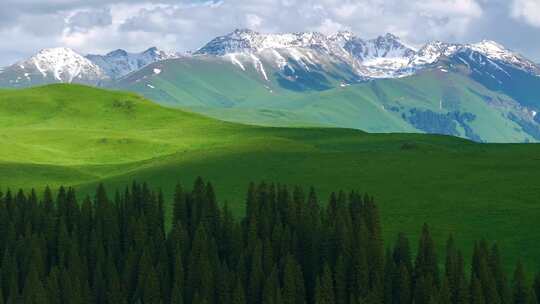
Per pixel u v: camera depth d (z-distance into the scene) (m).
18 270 96.12
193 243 95.00
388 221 116.81
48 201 111.31
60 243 100.44
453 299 81.44
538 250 99.81
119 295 90.88
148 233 104.38
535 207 118.56
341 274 87.25
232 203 128.75
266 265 92.00
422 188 134.38
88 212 108.75
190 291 90.69
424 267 86.81
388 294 85.38
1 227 106.38
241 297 85.88
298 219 102.38
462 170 147.88
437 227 112.31
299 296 87.62
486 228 110.19
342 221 94.75
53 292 89.19
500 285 82.19
